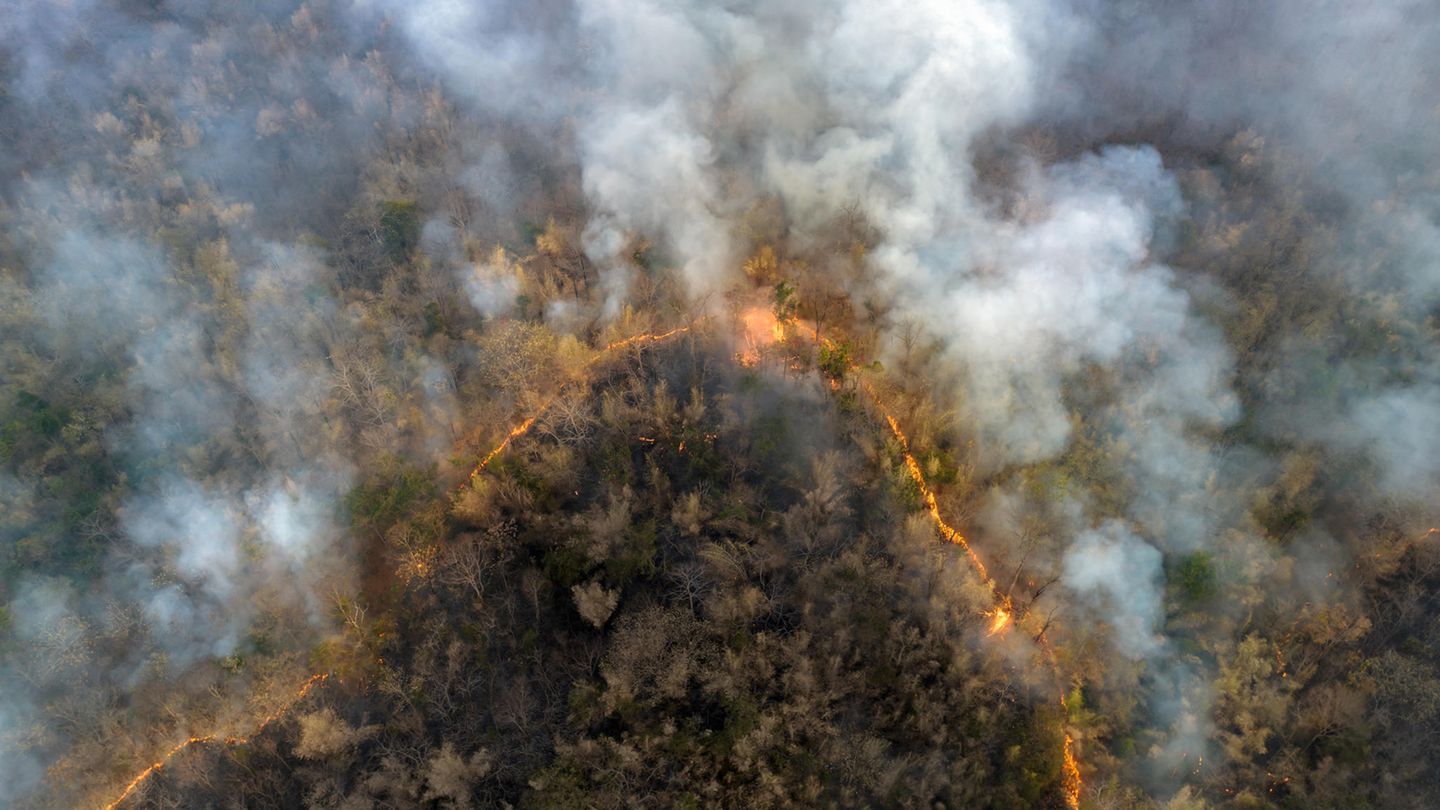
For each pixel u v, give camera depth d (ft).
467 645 135.85
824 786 120.16
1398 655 131.23
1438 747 124.47
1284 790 123.75
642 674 130.41
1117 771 124.98
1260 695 129.49
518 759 125.39
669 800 119.24
